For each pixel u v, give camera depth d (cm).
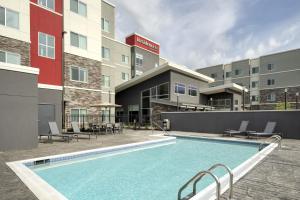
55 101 1805
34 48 1741
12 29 1580
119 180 720
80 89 2116
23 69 1027
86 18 2227
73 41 2089
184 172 818
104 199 570
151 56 3944
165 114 2298
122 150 1172
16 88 1004
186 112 2112
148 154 1139
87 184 679
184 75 2883
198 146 1404
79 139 1452
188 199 461
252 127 1692
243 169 671
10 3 1579
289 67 4197
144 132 2011
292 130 1493
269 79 4444
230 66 5119
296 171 658
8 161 772
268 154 912
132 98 3061
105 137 1577
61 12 1961
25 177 580
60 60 1934
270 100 4394
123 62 3391
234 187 520
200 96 3225
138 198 577
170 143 1519
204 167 894
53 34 1884
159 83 2745
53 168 843
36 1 1777
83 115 2131
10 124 982
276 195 472
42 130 1688
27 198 445
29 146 1044
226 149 1300
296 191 495
